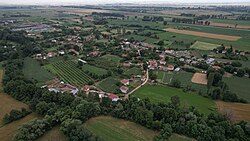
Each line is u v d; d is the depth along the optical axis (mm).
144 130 113000
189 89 159000
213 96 145625
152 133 110812
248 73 186375
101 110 125750
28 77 178750
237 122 118375
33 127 106812
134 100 132750
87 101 131500
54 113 119125
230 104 139375
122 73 190250
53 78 179250
